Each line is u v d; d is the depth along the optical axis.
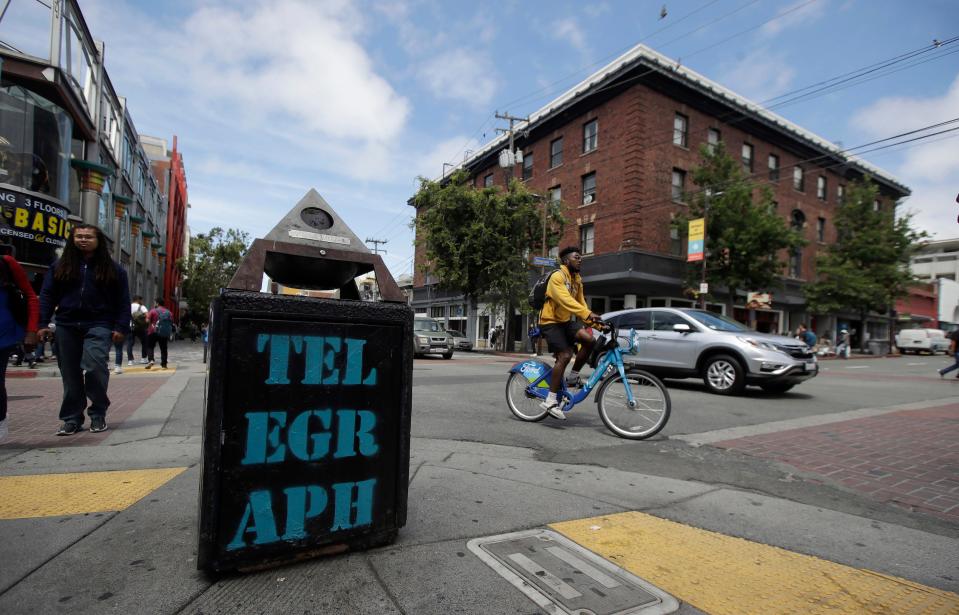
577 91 26.47
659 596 1.95
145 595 1.82
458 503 2.87
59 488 2.94
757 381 8.06
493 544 2.35
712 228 23.09
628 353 5.04
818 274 29.83
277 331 1.95
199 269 41.00
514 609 1.83
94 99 17.91
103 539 2.27
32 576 1.93
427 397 7.20
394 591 1.91
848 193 30.47
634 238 22.77
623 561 2.24
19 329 3.83
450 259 24.52
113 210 21.00
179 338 42.16
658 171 23.50
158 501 2.75
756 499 3.15
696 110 24.83
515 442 4.55
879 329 43.00
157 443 4.09
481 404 6.67
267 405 1.94
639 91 22.89
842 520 2.83
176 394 6.86
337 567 2.07
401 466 2.27
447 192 24.48
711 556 2.32
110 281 4.35
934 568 2.27
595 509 2.87
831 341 35.62
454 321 38.47
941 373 13.27
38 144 13.66
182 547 2.20
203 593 1.84
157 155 48.47
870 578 2.16
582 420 5.72
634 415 4.88
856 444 4.74
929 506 3.09
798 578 2.14
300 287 2.55
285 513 1.98
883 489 3.41
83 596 1.80
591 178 25.45
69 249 4.23
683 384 9.97
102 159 19.23
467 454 4.01
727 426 5.57
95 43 18.12
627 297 25.27
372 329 2.17
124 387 7.64
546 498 3.02
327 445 2.07
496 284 24.25
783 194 29.05
